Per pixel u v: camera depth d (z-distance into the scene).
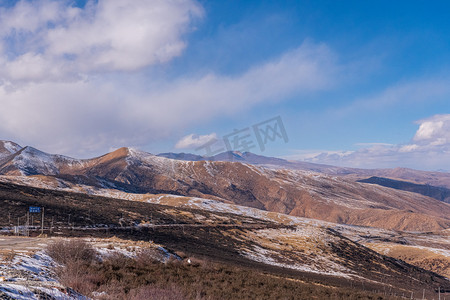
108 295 17.91
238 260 78.62
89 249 28.78
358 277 96.88
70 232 75.62
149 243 42.62
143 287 20.98
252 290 28.27
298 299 28.28
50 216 87.38
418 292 92.12
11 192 111.25
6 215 78.94
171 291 21.25
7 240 36.28
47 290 15.20
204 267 36.16
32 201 96.62
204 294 23.84
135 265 30.12
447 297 91.44
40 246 30.25
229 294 25.27
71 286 18.34
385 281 99.88
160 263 34.03
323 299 30.44
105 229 88.88
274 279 37.66
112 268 26.75
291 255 109.25
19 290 13.87
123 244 38.91
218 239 109.94
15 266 20.39
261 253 103.81
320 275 83.88
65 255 26.44
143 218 117.06
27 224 73.94
